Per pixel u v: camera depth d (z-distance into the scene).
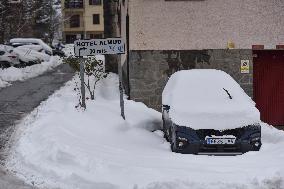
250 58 13.05
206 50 12.93
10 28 38.19
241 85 13.14
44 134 8.74
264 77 13.49
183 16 12.78
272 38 13.02
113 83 17.62
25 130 9.56
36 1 46.75
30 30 45.66
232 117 8.30
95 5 67.31
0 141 8.84
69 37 68.06
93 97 12.91
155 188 6.14
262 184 6.32
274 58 13.46
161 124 10.98
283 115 13.60
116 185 6.30
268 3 12.93
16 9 38.91
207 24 12.87
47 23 51.34
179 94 9.18
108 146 8.59
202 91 9.19
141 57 12.78
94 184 6.39
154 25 12.73
